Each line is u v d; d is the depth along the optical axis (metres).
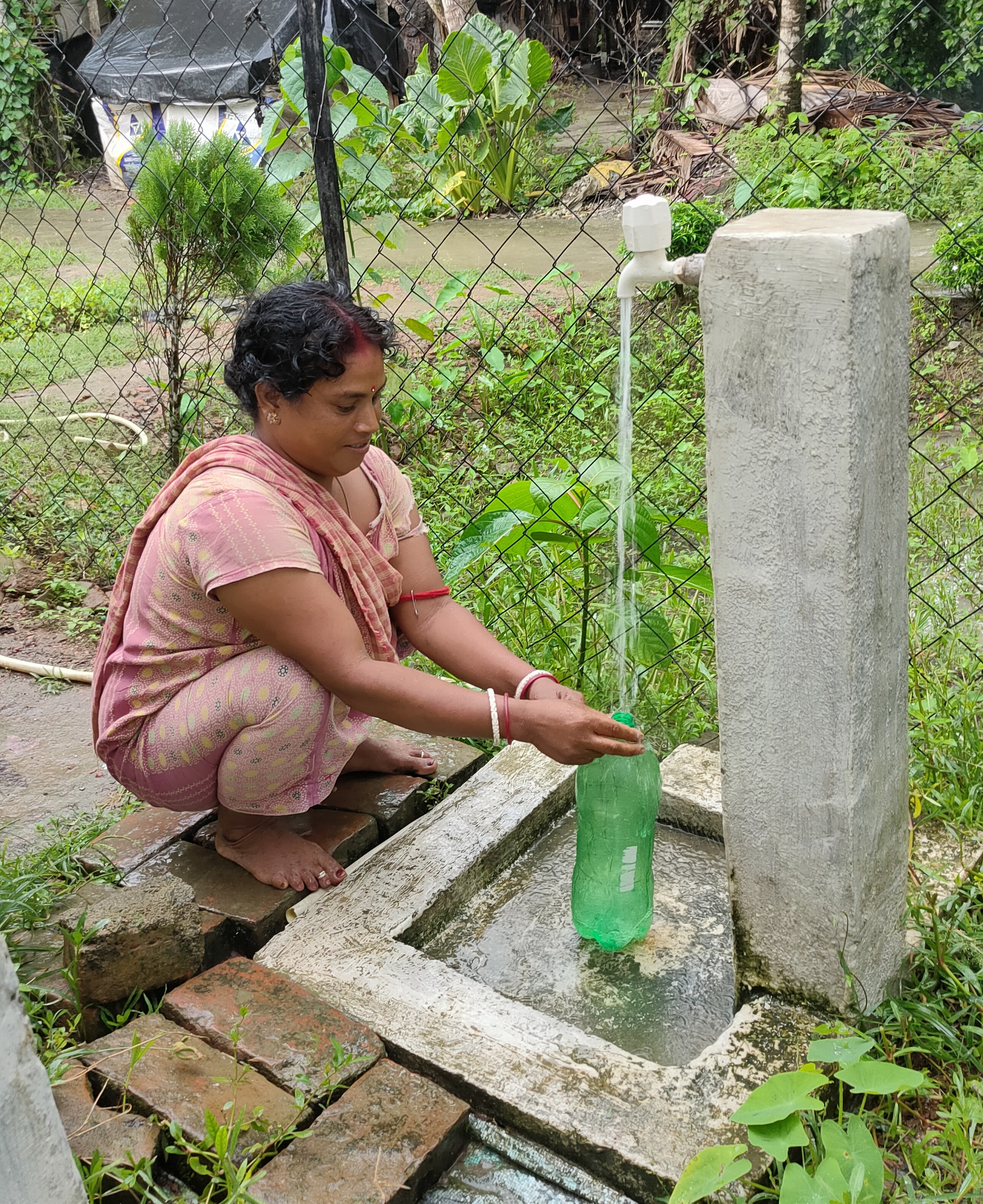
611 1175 1.70
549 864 2.50
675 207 6.54
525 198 10.09
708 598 3.37
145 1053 1.84
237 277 4.11
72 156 4.63
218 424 5.25
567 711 1.95
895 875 1.90
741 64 9.93
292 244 4.07
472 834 2.43
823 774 1.73
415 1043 1.91
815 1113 1.71
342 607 2.08
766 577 1.68
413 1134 1.73
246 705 2.15
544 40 12.30
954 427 4.67
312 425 2.03
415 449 4.59
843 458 1.55
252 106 9.75
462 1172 1.77
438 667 3.21
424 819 2.49
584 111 12.45
